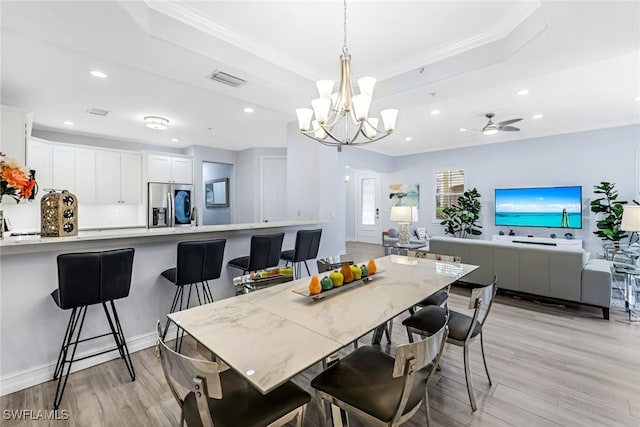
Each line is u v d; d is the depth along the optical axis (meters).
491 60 2.55
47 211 2.20
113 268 2.10
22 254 2.08
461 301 3.81
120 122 4.67
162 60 2.48
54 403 1.90
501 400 1.95
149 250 2.70
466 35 2.58
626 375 2.21
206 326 1.38
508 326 3.09
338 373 1.46
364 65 3.10
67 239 2.12
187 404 1.27
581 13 1.88
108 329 2.47
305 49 2.79
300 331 1.32
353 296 1.78
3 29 2.14
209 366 0.95
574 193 5.87
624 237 5.16
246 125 4.96
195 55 2.39
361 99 1.91
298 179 4.61
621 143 5.48
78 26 1.97
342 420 1.44
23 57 2.59
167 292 2.82
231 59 2.58
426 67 2.96
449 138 6.62
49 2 1.70
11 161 2.06
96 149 5.21
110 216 5.68
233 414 1.20
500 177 6.88
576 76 3.38
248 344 1.20
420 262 2.75
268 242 3.10
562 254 3.47
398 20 2.36
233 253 3.39
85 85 3.23
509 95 3.99
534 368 2.31
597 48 2.31
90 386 2.10
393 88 3.21
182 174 6.28
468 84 2.96
